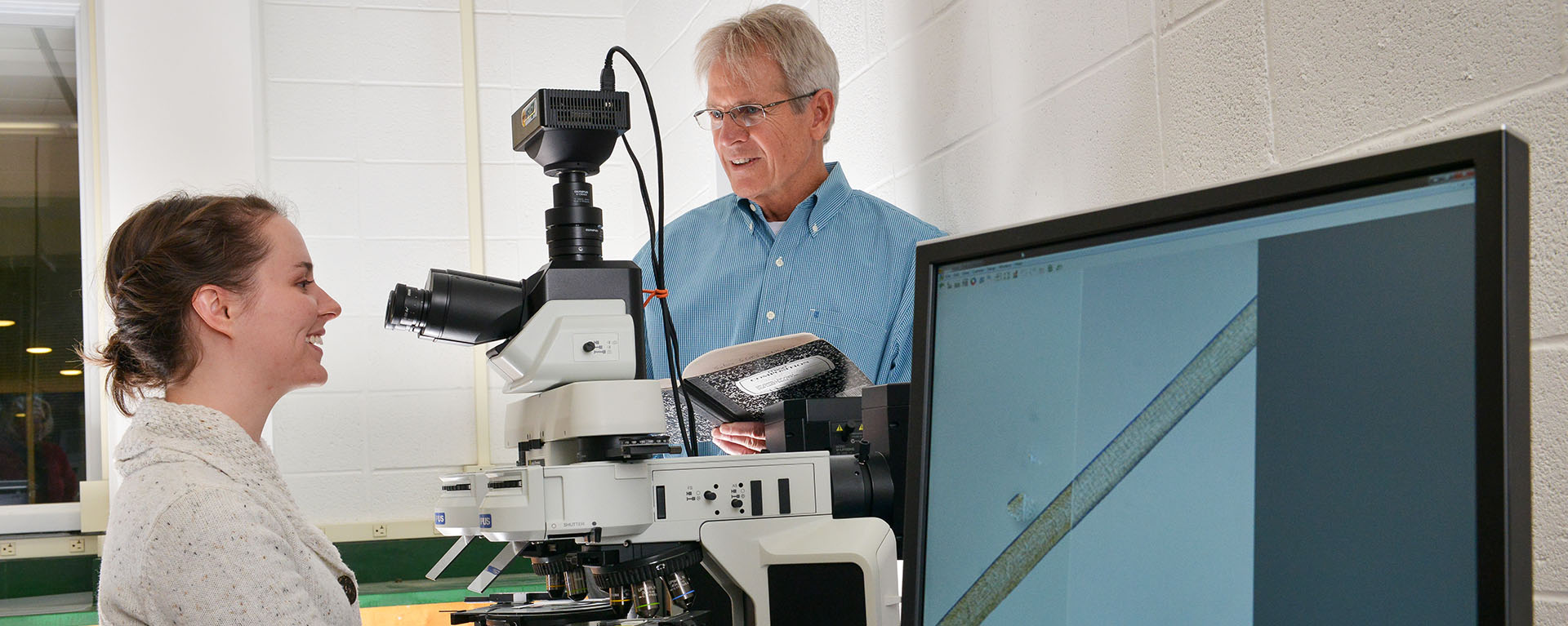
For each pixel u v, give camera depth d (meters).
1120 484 0.65
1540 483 0.87
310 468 2.80
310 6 2.90
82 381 2.78
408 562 2.81
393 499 2.84
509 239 3.00
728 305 1.88
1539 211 0.86
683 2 2.77
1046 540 0.68
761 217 1.88
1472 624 0.49
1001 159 1.60
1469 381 0.50
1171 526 0.62
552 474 0.96
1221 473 0.60
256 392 1.09
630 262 1.08
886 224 1.77
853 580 1.04
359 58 2.93
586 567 1.03
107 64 2.67
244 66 2.73
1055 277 0.70
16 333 2.76
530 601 1.10
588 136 1.04
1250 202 0.60
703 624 1.09
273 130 2.85
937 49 1.77
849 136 2.07
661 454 1.02
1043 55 1.50
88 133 2.81
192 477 0.97
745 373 1.22
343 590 1.08
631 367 1.02
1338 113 1.04
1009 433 0.72
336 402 2.83
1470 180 0.51
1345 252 0.56
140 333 1.06
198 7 2.71
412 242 2.92
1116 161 1.36
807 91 1.76
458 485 1.08
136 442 1.00
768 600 1.04
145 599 0.93
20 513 2.70
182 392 1.08
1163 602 0.62
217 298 1.06
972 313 0.76
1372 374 0.54
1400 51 0.98
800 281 1.80
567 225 1.06
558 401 1.01
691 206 2.77
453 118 2.98
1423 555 0.51
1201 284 0.62
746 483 1.05
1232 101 1.17
